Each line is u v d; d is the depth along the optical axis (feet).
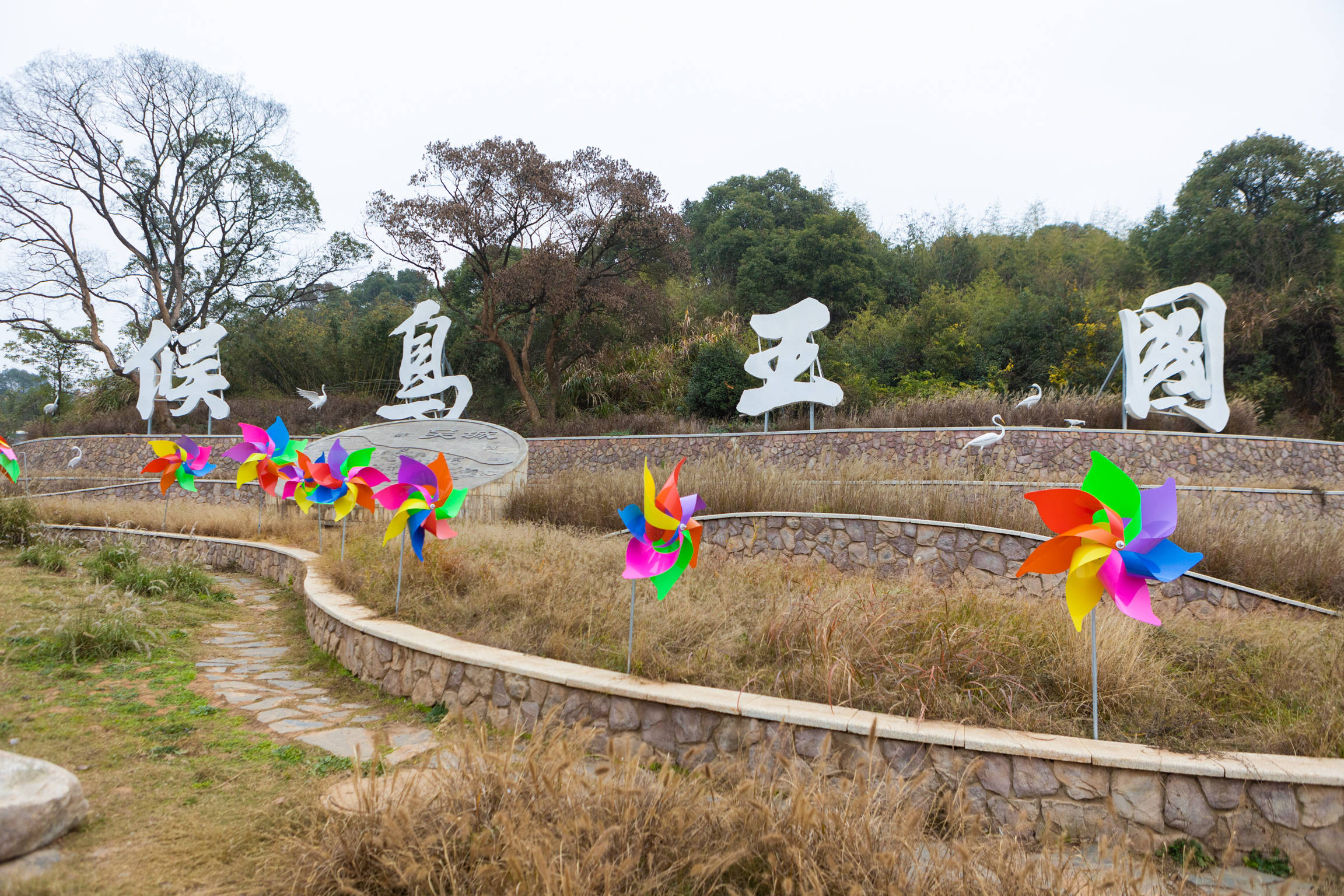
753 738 13.92
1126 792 12.32
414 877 8.84
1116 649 16.47
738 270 96.68
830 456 47.93
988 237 102.73
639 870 9.40
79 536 39.29
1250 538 28.53
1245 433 50.44
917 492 32.96
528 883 8.50
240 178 97.04
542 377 80.07
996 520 30.40
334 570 26.37
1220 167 88.43
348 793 11.47
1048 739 13.16
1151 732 14.02
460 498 20.51
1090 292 74.54
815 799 10.39
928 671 15.35
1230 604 26.45
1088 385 64.13
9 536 30.91
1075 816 12.34
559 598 20.71
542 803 10.13
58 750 13.15
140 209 88.69
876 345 78.02
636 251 73.15
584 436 60.23
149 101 87.25
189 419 79.20
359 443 53.93
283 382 93.20
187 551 34.81
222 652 21.50
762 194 108.78
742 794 10.36
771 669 16.72
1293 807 11.90
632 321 74.02
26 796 9.98
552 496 38.42
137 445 71.05
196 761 13.46
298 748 14.37
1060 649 16.65
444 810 10.15
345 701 17.94
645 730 14.74
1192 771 12.14
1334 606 26.16
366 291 163.53
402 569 23.47
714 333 71.51
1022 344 68.64
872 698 14.88
